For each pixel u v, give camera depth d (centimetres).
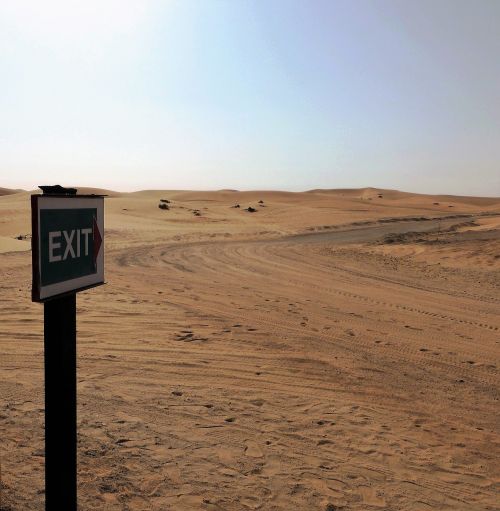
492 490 452
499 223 5006
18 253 2162
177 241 3281
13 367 707
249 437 524
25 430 505
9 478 411
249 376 722
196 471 446
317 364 791
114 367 729
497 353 909
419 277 1875
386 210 9431
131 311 1101
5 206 6044
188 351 827
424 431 571
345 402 642
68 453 247
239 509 394
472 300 1439
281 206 8888
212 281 1638
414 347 924
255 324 1036
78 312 1073
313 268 2077
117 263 2027
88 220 260
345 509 404
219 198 13250
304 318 1121
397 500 423
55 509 245
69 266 244
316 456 492
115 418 549
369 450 512
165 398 619
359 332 1015
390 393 686
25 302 1142
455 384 738
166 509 386
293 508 400
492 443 551
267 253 2634
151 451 478
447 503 425
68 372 247
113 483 416
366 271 2011
